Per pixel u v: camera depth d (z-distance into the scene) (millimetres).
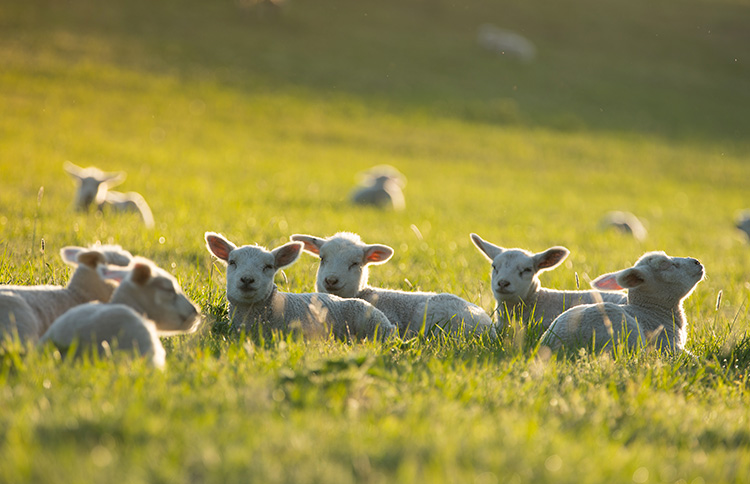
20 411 4547
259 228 16766
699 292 12133
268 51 69188
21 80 48938
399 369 6340
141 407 4652
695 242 23484
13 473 3730
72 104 46219
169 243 13312
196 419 4566
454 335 8547
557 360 7316
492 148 52250
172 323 6578
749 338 8672
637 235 24906
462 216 26203
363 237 17422
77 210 19594
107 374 5281
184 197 24359
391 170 30484
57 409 4574
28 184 23766
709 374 7270
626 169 50281
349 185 33969
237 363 6102
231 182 30484
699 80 82125
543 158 51031
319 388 5359
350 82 64688
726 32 99438
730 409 6219
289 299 8688
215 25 74375
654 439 5195
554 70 78812
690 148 59188
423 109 60219
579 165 50062
